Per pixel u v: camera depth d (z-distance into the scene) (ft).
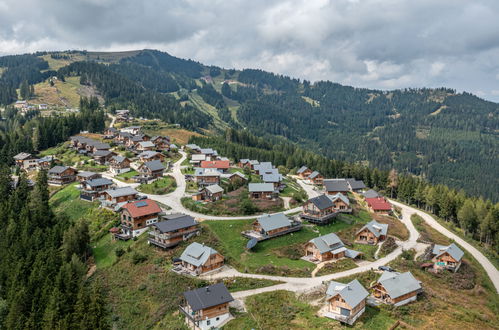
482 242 422.82
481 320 238.07
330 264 288.92
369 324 217.36
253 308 236.22
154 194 433.07
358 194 533.96
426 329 214.48
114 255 315.37
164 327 231.50
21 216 356.18
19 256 302.04
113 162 536.83
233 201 397.80
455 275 301.63
